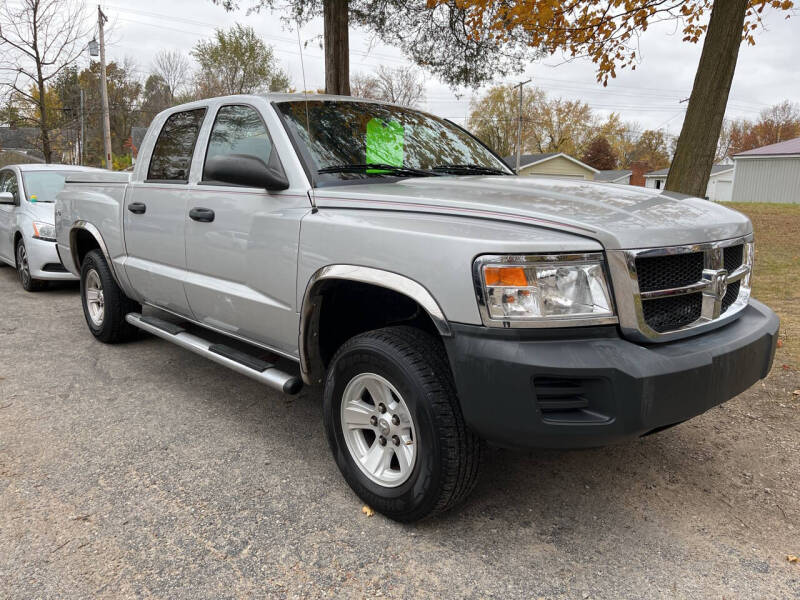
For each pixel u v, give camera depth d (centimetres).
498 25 751
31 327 567
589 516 261
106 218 450
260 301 305
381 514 259
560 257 206
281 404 385
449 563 227
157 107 4947
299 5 887
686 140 626
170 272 379
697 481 292
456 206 239
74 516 254
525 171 4503
